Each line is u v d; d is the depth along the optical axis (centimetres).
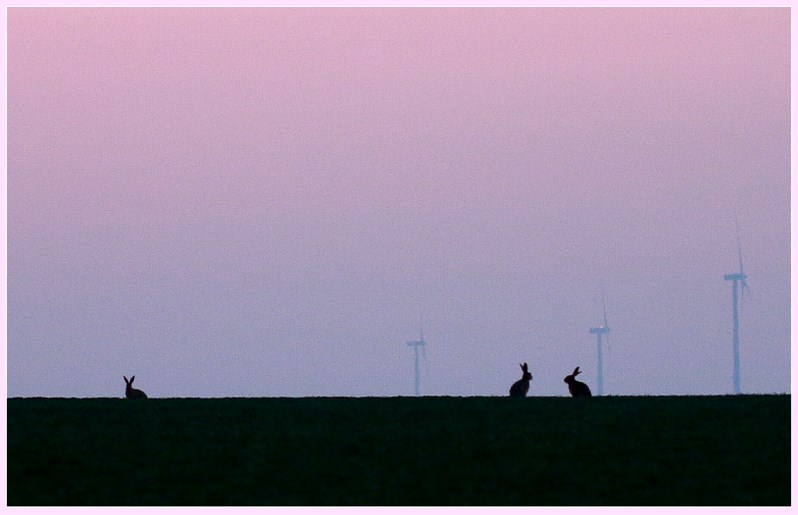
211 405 14162
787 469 10731
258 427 12519
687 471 10712
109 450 11444
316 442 11762
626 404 13800
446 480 10512
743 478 10506
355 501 9962
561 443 11669
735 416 12756
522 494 10131
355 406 13938
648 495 10100
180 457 11206
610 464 10938
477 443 11675
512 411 13362
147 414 13375
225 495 10138
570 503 9900
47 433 12150
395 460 11112
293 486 10369
